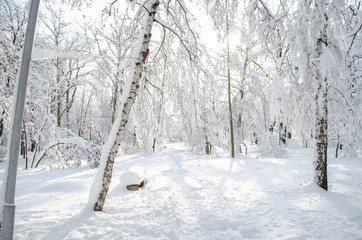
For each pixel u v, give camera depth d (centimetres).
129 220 434
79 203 550
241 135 1809
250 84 1659
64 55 351
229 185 729
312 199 553
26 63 267
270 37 650
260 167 1062
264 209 496
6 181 256
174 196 609
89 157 1322
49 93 1433
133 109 597
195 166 1159
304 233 370
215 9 582
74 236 355
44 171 1206
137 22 566
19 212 473
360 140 1187
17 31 1113
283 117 824
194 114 689
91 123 2697
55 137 1296
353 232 368
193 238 381
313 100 663
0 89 949
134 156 1762
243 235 379
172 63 691
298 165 1075
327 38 632
